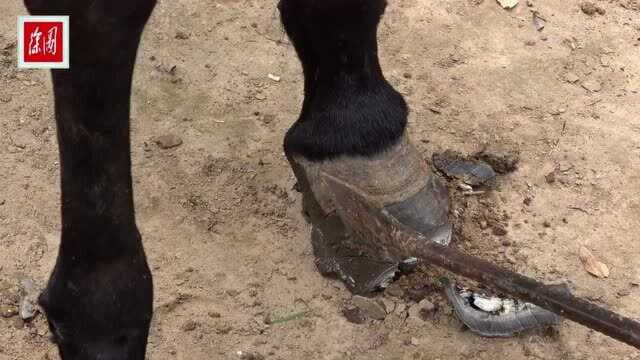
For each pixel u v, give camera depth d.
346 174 1.22
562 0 1.62
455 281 1.28
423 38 1.54
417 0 1.58
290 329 1.25
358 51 1.18
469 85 1.50
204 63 1.49
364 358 1.24
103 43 0.89
